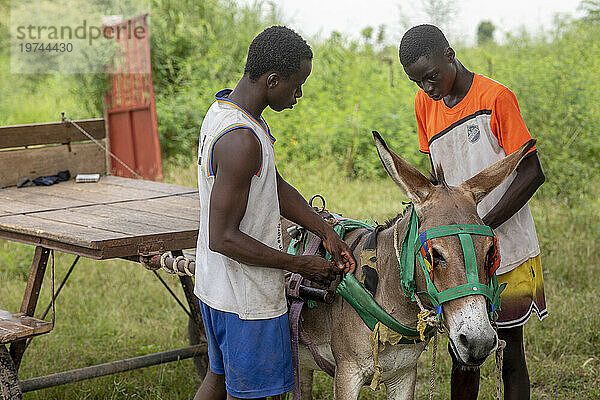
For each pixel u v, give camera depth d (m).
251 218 2.79
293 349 3.05
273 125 10.08
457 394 3.71
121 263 6.86
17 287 6.30
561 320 5.37
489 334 2.38
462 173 3.51
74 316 5.76
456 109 3.45
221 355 3.07
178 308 5.97
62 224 3.89
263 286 2.86
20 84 13.21
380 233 3.07
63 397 4.50
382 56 13.34
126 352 5.14
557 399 4.44
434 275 2.53
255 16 13.23
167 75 11.24
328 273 2.88
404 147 9.52
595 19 11.90
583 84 9.25
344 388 3.05
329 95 11.19
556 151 8.54
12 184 5.20
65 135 5.52
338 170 9.40
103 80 9.98
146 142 9.45
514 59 10.23
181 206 4.41
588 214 7.64
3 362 3.59
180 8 12.02
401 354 3.04
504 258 3.45
